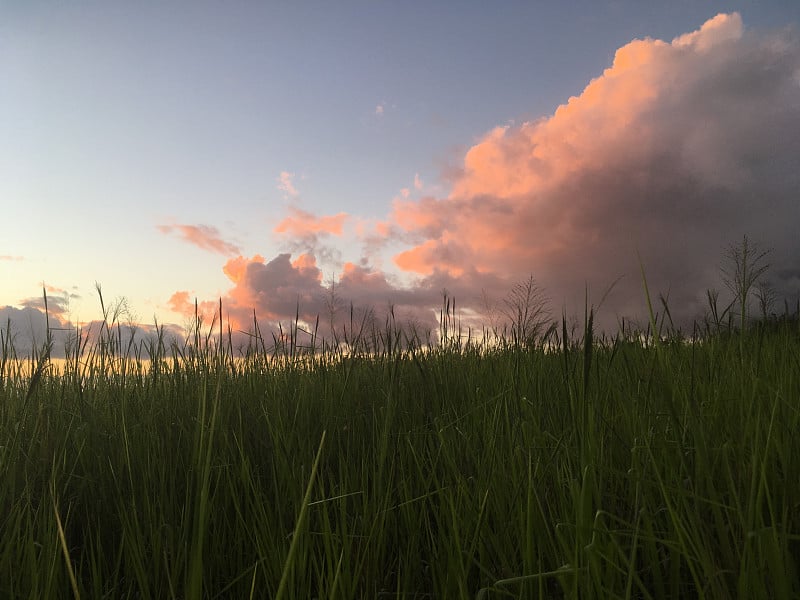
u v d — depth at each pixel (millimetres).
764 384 2090
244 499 2219
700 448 1444
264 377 3812
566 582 1328
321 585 1506
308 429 2598
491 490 1839
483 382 3244
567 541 1494
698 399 2217
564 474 1831
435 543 1861
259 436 2748
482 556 1622
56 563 1548
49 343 2777
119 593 1873
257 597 1750
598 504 1454
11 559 1658
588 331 1479
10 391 2824
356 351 3492
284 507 2004
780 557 1146
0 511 1919
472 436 2338
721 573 1221
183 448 2529
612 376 2322
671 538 1487
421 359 3158
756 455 1388
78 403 3084
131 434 2705
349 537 1730
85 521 2188
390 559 1883
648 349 2752
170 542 1716
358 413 2773
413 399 2902
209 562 1827
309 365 3840
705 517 1564
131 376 3633
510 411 2389
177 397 3174
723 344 2891
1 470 2018
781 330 3289
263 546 1756
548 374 2896
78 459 2443
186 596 1302
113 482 2340
